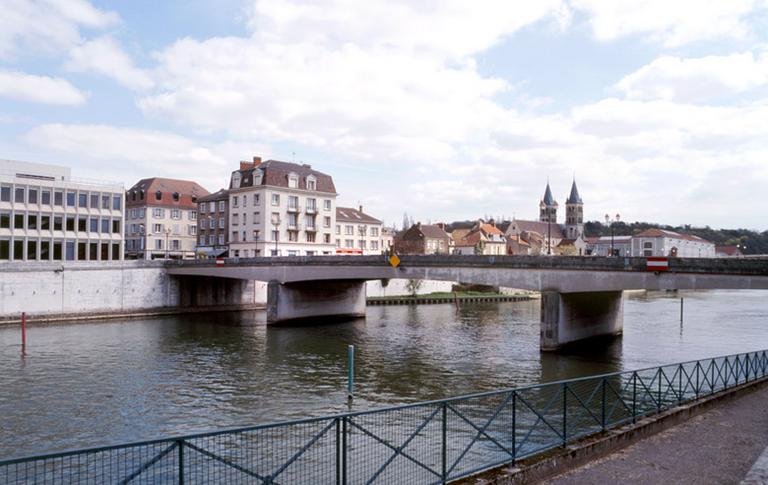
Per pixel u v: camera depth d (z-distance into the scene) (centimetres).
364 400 2628
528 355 3791
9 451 1942
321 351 3956
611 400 1658
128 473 1114
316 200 8475
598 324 4419
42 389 2802
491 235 12975
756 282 3083
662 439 1393
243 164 8494
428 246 11538
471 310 7094
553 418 1684
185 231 9631
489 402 2234
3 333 4675
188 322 5616
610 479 1112
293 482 1072
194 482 1040
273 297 5444
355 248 10181
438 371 3269
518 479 1070
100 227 6688
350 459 1157
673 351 3891
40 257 6188
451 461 1250
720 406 1753
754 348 3969
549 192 17962
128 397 2661
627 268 3559
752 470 1163
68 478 1066
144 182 9650
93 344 4153
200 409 2469
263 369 3325
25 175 6781
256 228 7931
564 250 13775
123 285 5941
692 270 3312
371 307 7338
